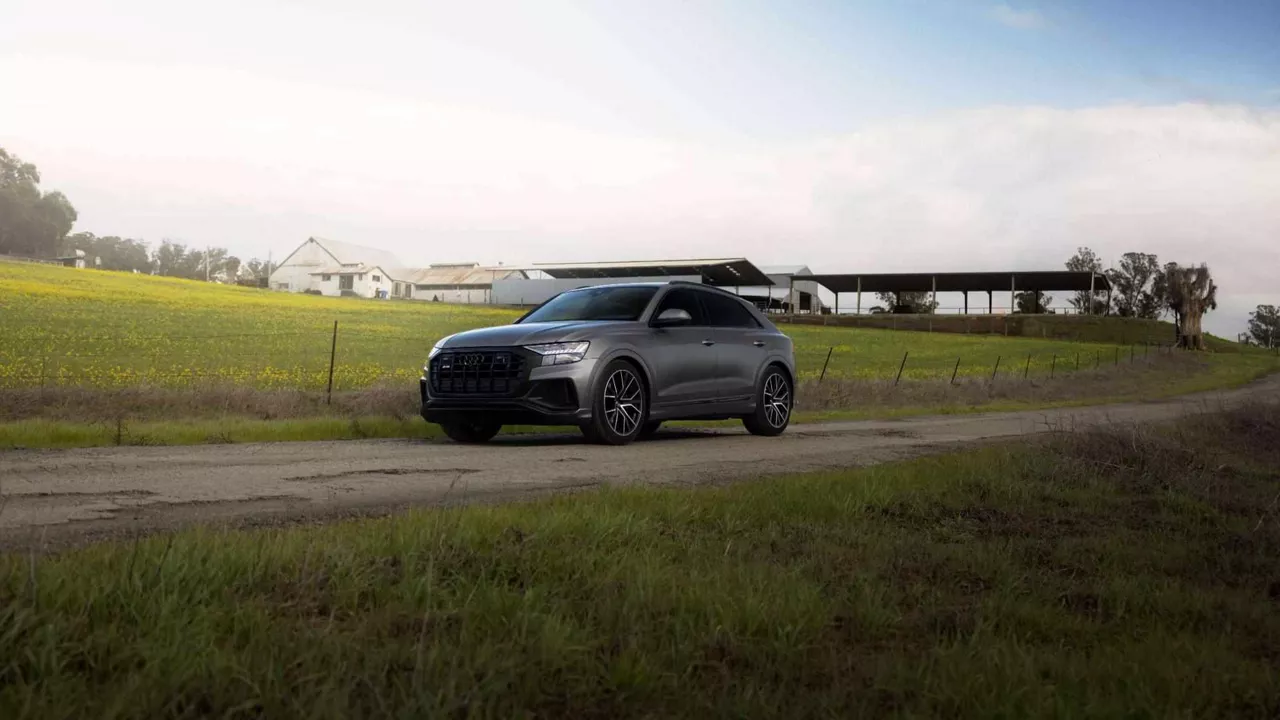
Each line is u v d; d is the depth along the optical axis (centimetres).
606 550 375
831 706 221
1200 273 8138
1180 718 220
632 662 240
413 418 1151
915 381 2516
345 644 239
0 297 3994
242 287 6819
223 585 287
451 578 315
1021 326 8412
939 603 335
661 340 958
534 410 860
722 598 295
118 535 395
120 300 4419
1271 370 6047
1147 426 1016
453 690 209
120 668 221
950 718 220
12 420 1051
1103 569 417
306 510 482
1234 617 338
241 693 205
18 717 185
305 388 1855
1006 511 570
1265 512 607
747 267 8825
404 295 11012
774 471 716
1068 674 248
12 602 242
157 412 1134
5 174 13538
